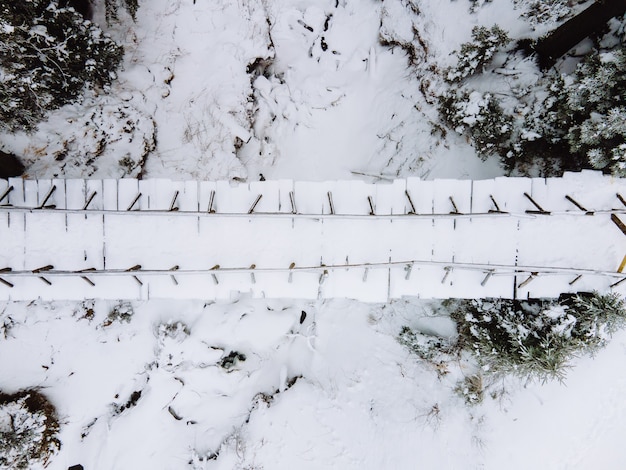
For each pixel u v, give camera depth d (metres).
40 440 9.73
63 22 8.52
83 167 9.95
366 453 10.42
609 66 7.93
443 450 10.14
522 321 8.80
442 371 10.14
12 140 9.33
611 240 8.27
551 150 9.27
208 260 8.54
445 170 10.81
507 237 8.36
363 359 10.79
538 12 9.79
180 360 10.50
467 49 10.23
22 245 8.40
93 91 10.02
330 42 12.28
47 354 10.21
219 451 10.80
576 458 9.83
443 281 8.49
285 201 8.41
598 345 8.70
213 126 11.35
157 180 8.39
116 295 8.59
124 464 10.63
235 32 11.55
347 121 12.27
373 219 8.31
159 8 11.07
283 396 10.92
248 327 10.72
